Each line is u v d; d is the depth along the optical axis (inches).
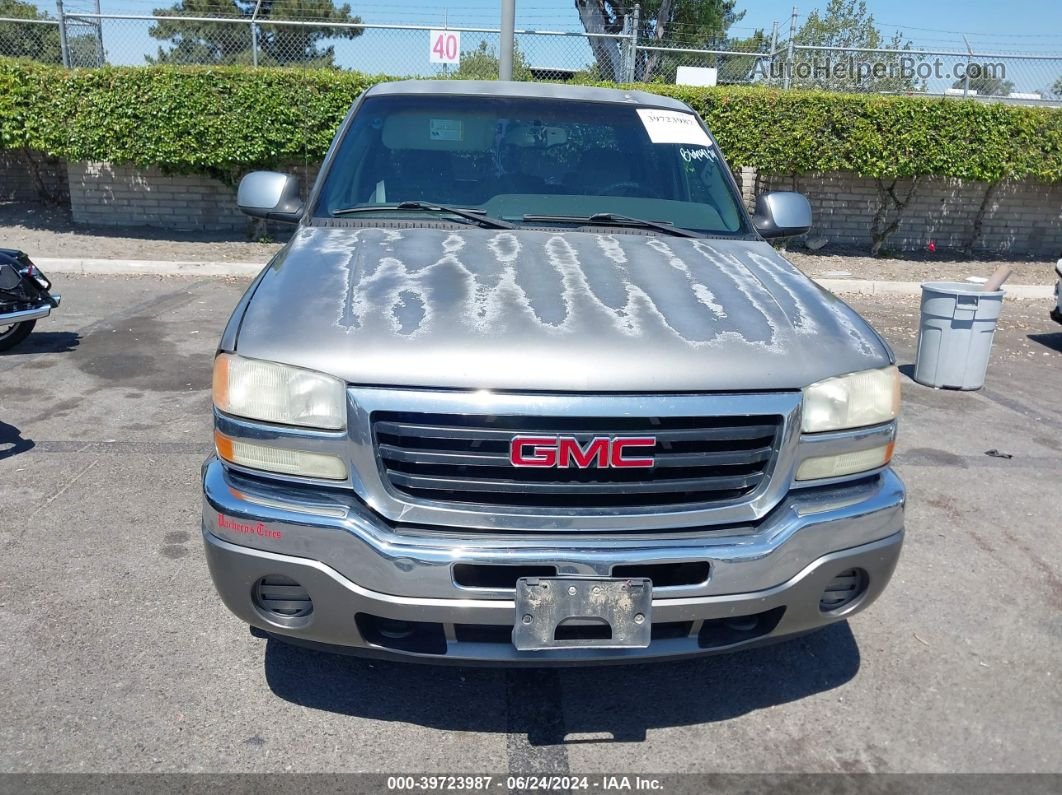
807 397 103.7
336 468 99.0
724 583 100.2
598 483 98.7
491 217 146.9
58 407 231.1
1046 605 150.9
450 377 97.0
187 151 446.9
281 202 160.1
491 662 101.3
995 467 214.4
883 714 121.3
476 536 98.0
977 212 530.0
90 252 443.8
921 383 288.8
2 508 171.8
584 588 96.7
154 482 185.9
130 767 105.5
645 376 99.0
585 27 811.4
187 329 317.7
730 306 115.0
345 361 98.8
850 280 448.1
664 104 178.4
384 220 145.4
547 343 101.0
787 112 459.8
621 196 156.9
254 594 103.0
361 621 101.0
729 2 944.3
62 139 450.9
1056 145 479.2
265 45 511.8
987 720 120.6
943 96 516.7
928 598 151.9
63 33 502.3
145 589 144.5
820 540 104.1
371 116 164.4
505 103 168.2
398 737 113.0
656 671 129.5
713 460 100.8
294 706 117.9
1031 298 454.3
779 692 125.4
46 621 134.3
